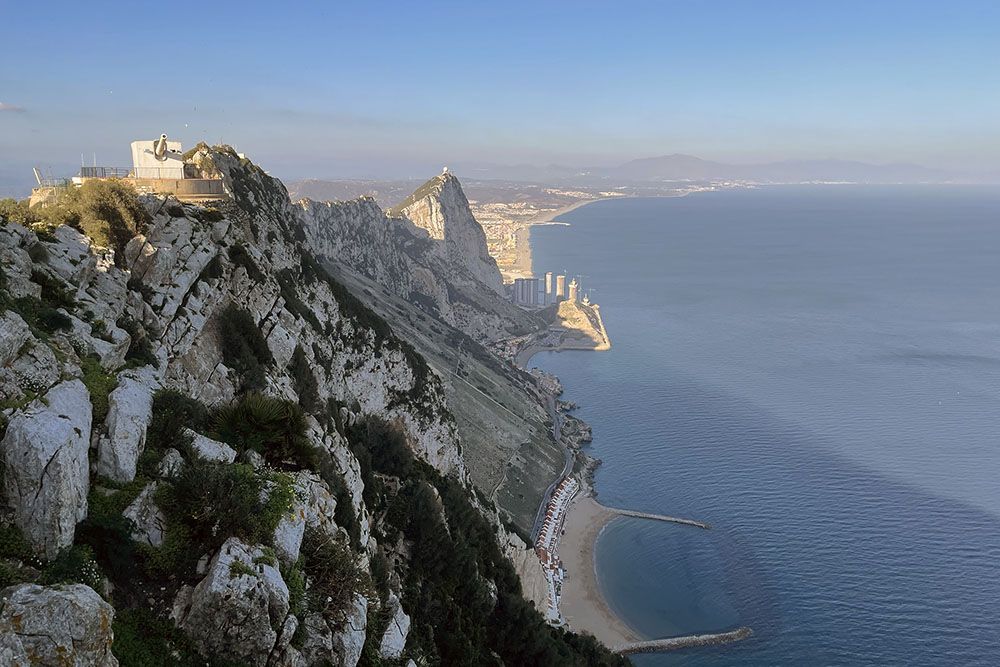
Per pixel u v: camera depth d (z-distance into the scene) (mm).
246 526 24531
